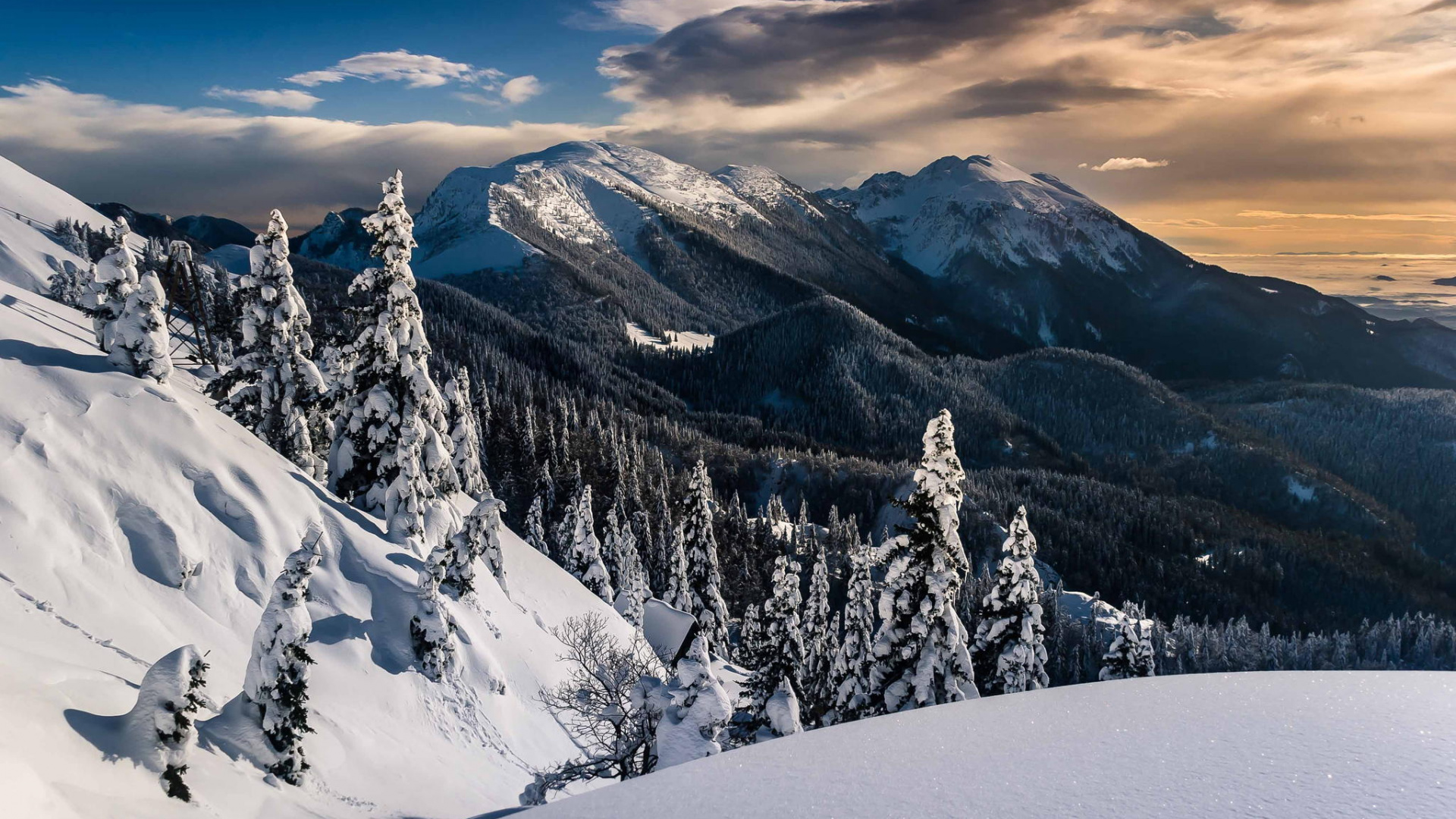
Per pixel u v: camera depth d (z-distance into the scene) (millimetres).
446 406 30609
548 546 78312
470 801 18797
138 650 15445
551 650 29891
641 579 64375
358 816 15156
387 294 29219
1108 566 199875
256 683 14562
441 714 22031
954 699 22797
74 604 15414
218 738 14203
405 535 27703
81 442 18719
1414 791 4082
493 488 96375
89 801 9250
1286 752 4887
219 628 18422
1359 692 6152
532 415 113625
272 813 13078
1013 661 28312
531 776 22641
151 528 18594
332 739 17234
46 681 11398
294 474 25844
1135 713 6172
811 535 147875
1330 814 3807
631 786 5859
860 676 27234
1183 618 159625
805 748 6242
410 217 29375
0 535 15383
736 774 5789
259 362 31969
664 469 140375
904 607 23422
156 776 10984
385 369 28953
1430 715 5480
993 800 4500
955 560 23453
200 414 23516
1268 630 156375
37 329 22734
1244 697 6344
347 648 21125
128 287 23469
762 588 92875
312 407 31984
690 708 15969
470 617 26781
